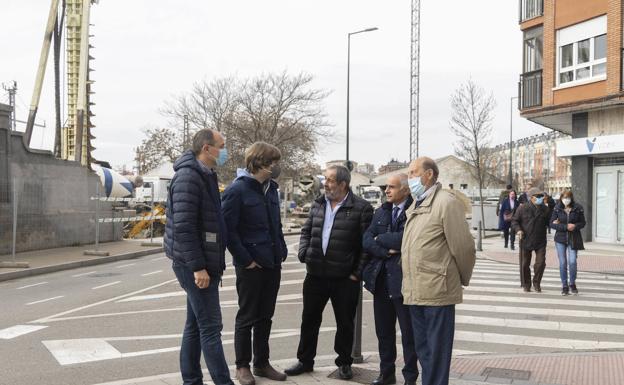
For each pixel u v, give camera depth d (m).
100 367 5.75
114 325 7.78
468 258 4.28
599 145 19.50
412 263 4.34
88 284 11.95
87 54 25.08
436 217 4.30
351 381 5.05
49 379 5.36
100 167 28.77
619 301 9.67
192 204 4.29
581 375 5.38
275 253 5.14
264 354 5.12
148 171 53.78
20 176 16.83
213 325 4.41
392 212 4.96
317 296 5.25
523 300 9.73
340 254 5.12
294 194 54.97
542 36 22.47
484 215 29.42
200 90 37.94
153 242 21.78
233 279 12.16
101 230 21.36
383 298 4.96
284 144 37.84
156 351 6.37
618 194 19.64
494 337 7.21
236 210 4.91
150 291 10.88
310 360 5.31
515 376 5.34
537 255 10.56
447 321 4.30
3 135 16.08
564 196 10.30
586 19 20.00
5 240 16.20
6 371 5.61
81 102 24.69
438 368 4.29
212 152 4.52
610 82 18.95
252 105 37.38
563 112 20.72
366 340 7.15
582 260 15.53
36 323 7.93
